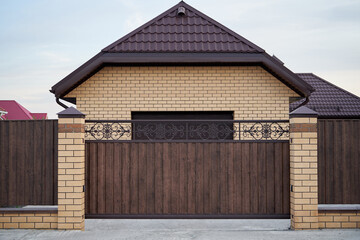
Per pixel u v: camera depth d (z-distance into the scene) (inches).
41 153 263.3
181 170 268.2
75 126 256.5
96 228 282.7
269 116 358.0
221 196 267.4
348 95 649.6
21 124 264.4
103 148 268.5
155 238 240.8
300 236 239.6
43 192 261.7
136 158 268.7
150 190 267.6
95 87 357.7
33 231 251.4
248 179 268.1
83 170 262.5
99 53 342.6
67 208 255.6
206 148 268.8
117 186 267.6
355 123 264.2
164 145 269.0
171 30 370.0
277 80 359.3
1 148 263.4
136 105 358.0
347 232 247.3
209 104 358.6
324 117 604.4
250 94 358.9
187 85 359.6
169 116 364.2
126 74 359.3
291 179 261.7
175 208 267.0
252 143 269.1
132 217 265.6
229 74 359.9
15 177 262.5
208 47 346.9
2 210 257.4
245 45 352.2
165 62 343.0
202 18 386.0
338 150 263.6
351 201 261.7
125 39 356.8
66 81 339.9
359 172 262.4
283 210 267.0
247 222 305.3
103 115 357.1
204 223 302.7
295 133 256.7
